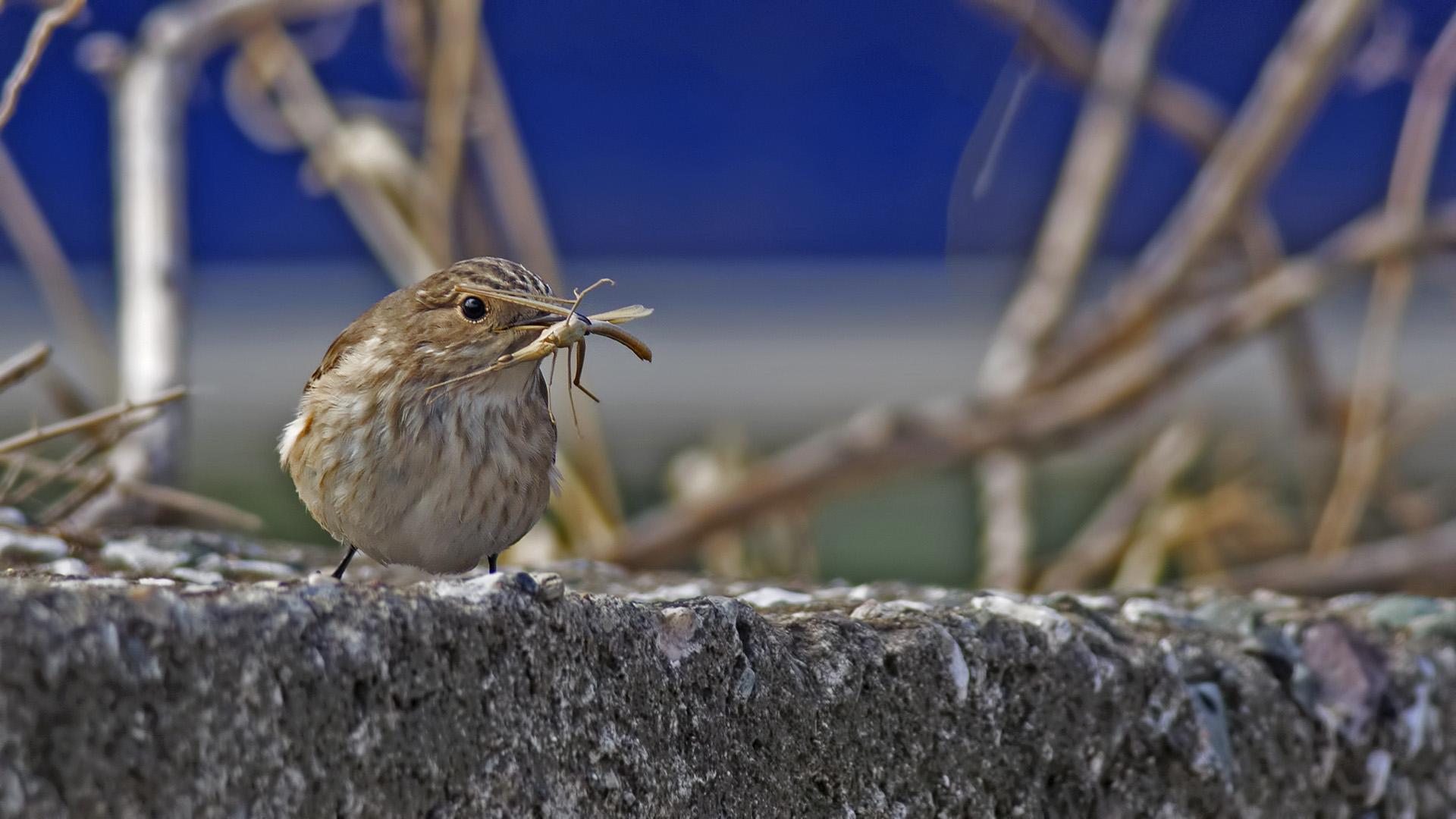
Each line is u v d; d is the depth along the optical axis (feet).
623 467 35.14
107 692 17.34
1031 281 20.40
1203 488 21.26
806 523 20.97
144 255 18.76
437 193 18.89
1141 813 17.84
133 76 18.86
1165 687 17.87
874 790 17.70
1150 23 20.11
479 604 17.49
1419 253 18.99
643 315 17.87
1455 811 18.04
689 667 17.60
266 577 18.17
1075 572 21.22
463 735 17.47
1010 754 17.78
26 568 18.03
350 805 17.42
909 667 17.72
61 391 18.62
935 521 30.86
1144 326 19.02
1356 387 19.39
